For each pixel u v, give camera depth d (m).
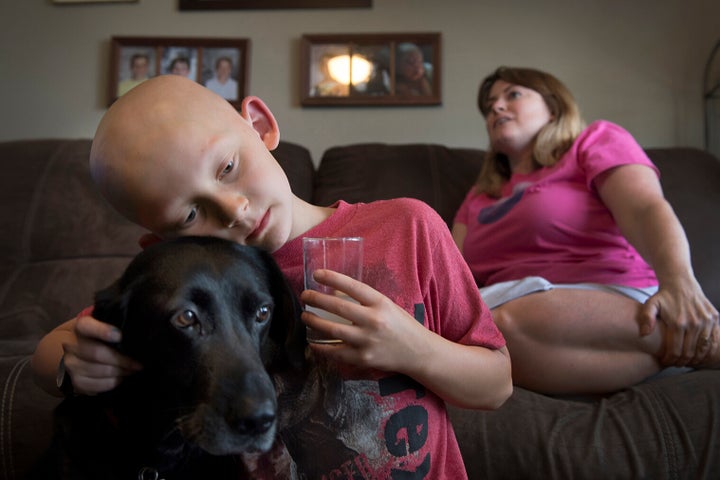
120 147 0.81
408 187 2.21
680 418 1.12
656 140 2.73
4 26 2.91
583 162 1.68
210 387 0.69
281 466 0.81
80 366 0.73
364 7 2.83
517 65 2.79
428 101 2.76
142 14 2.88
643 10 2.76
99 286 1.93
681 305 1.29
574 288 1.43
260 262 0.84
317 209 1.04
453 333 0.94
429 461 0.85
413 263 0.90
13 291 1.90
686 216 2.01
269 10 2.86
